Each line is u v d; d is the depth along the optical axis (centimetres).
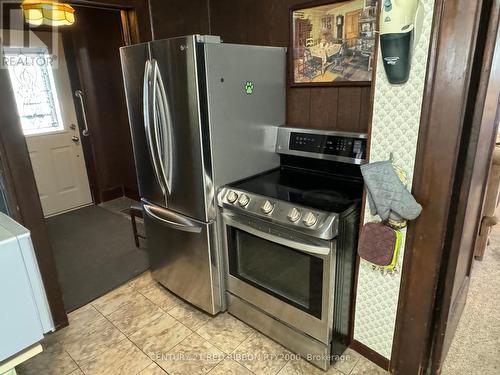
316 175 207
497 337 190
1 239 82
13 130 174
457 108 119
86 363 180
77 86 375
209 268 197
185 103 173
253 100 196
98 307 225
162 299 233
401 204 132
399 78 126
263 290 186
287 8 210
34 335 92
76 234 334
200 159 177
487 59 116
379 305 164
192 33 268
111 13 360
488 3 111
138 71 194
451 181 128
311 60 207
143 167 218
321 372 171
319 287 159
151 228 228
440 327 152
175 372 173
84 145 394
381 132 140
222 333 199
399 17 117
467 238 168
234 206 179
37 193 186
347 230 156
